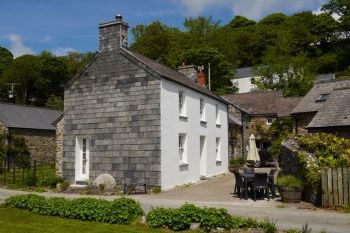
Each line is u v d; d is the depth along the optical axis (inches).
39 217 434.3
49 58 2635.3
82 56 2972.4
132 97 796.6
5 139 1211.9
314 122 888.9
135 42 2573.8
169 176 778.8
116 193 716.7
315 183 537.0
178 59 2218.3
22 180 857.5
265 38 2906.0
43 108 1518.2
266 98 1571.1
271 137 1411.2
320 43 2854.3
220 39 2701.8
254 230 367.2
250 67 2765.7
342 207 512.4
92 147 830.5
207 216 381.4
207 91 1038.4
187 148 869.2
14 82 2522.1
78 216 429.1
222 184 833.5
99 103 834.2
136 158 776.9
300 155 566.6
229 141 1222.3
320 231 386.3
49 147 1382.9
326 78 2293.3
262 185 609.0
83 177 847.7
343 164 535.5
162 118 769.6
